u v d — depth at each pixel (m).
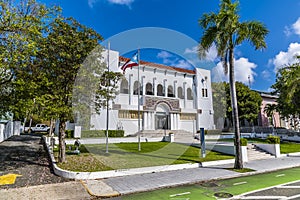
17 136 25.06
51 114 9.23
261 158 15.46
